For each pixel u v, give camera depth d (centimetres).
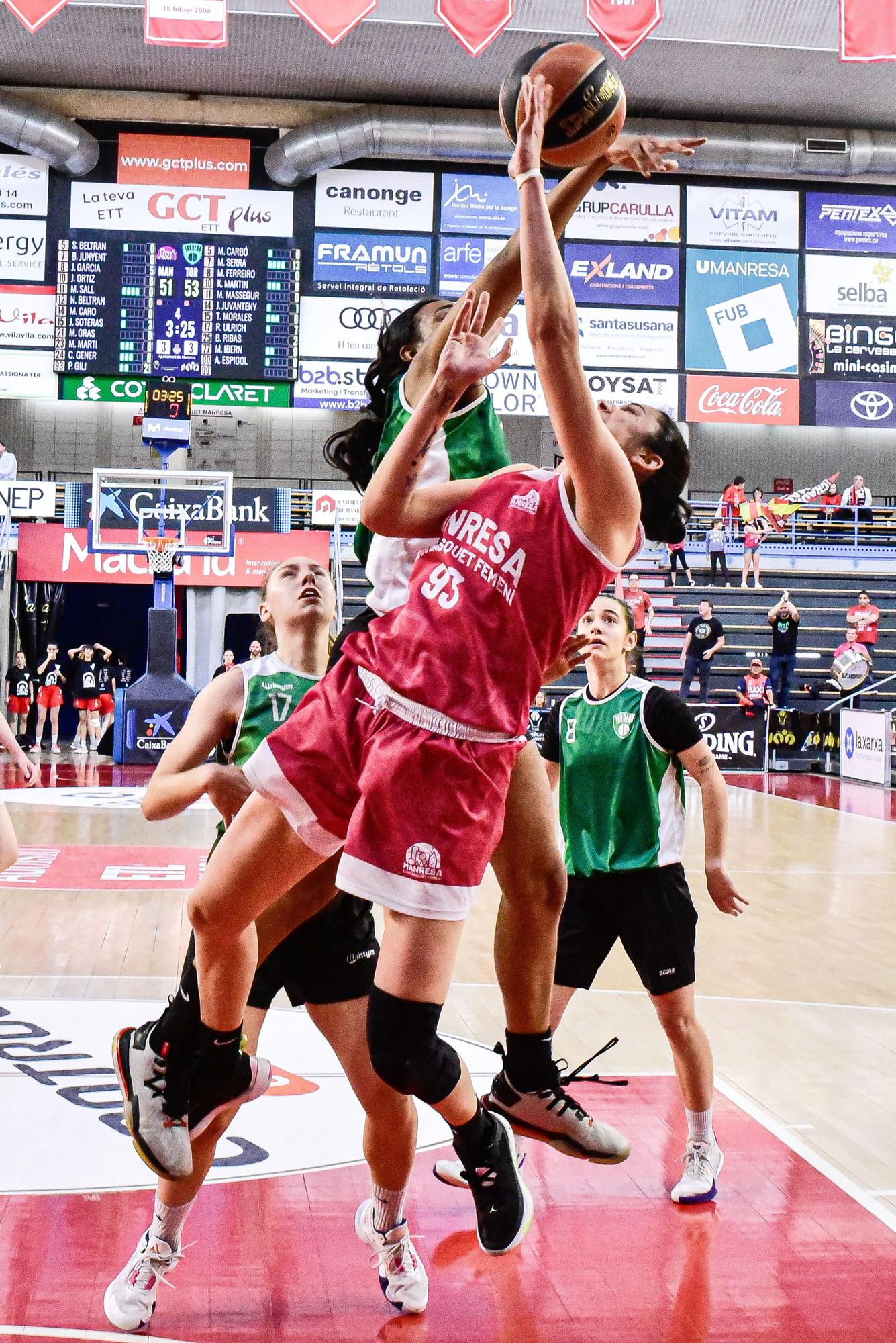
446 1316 236
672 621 1805
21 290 1914
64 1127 336
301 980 251
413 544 219
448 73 1894
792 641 1683
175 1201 227
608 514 187
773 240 2025
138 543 1498
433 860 186
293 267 1948
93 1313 232
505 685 189
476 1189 212
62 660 2211
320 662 261
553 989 323
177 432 1514
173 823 1049
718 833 314
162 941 597
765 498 2131
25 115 1817
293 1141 333
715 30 1744
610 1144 241
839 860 920
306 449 2170
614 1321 236
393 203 1972
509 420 2086
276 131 1973
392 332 239
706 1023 475
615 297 2000
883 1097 386
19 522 1819
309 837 196
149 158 1936
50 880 763
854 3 896
